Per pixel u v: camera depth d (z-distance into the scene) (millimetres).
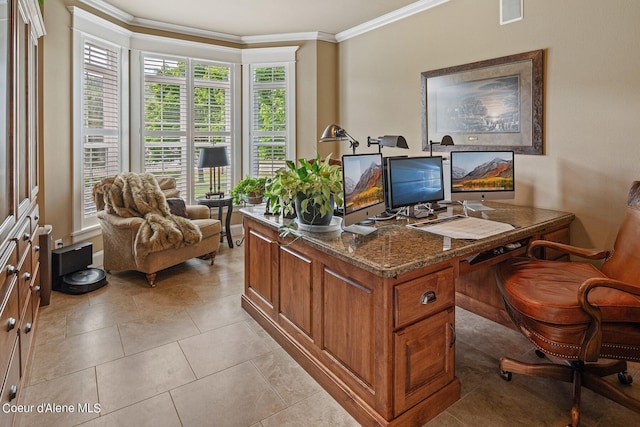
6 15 1703
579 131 2799
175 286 3457
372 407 1723
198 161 4738
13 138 1788
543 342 1788
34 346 2385
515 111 3145
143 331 2617
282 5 3996
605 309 1686
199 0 3873
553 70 2902
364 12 4168
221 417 1806
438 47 3764
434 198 2715
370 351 1724
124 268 3553
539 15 2957
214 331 2627
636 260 1962
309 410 1861
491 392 1988
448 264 1827
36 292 2598
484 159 2879
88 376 2104
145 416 1806
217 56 5008
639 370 2199
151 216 3582
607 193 2691
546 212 2865
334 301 1936
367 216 2078
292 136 5152
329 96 5082
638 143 2529
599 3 2637
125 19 4305
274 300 2514
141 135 4570
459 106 3564
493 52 3287
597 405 1894
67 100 3676
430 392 1795
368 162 2113
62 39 3582
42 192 3422
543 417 1807
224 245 4918
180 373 2145
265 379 2098
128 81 4426
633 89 2525
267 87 5180
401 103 4227
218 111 5129
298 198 2203
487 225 2334
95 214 4094
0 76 1598
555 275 2088
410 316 1678
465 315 2912
